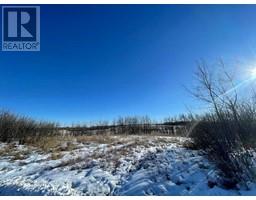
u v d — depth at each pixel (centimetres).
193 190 466
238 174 461
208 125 578
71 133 1783
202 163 604
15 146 1134
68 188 530
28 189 525
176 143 1079
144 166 664
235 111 502
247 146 478
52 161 813
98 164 719
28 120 1452
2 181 597
